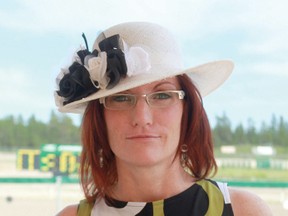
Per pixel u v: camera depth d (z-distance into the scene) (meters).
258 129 39.09
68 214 1.75
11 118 41.19
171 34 1.73
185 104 1.70
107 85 1.58
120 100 1.59
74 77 1.63
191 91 1.70
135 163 1.56
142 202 1.65
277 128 39.88
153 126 1.56
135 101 1.57
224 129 36.53
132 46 1.63
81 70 1.62
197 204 1.64
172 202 1.64
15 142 39.78
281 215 8.71
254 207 1.64
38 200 10.62
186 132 1.72
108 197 1.71
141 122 1.53
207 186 1.69
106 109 1.61
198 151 1.75
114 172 1.74
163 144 1.57
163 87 1.59
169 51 1.68
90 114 1.72
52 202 10.41
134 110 1.56
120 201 1.67
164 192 1.67
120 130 1.57
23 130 40.34
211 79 1.84
